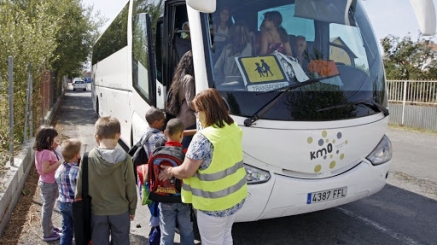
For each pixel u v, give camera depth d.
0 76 6.89
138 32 5.86
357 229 4.49
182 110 4.04
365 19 4.64
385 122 4.12
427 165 7.93
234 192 2.83
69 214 3.54
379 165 4.07
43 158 3.86
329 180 3.69
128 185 3.18
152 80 4.60
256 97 3.48
